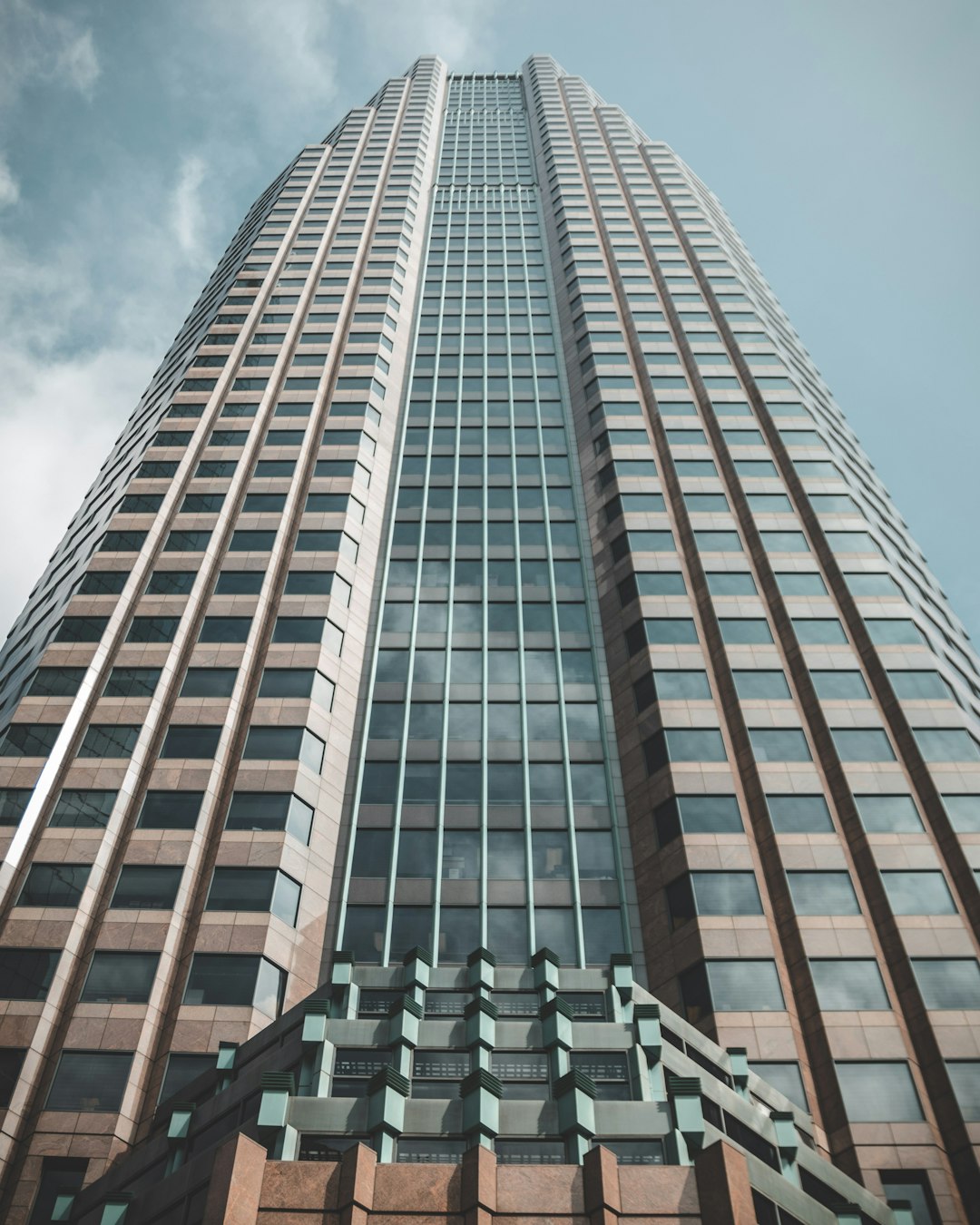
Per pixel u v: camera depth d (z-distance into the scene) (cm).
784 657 5266
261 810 4541
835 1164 3472
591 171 10769
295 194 10100
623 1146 2600
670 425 6844
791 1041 3784
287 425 6831
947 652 5609
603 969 3303
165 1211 2530
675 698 5103
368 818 4734
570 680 5412
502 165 11438
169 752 4750
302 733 4881
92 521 6581
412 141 11694
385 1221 2328
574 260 9012
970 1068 3638
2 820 4328
